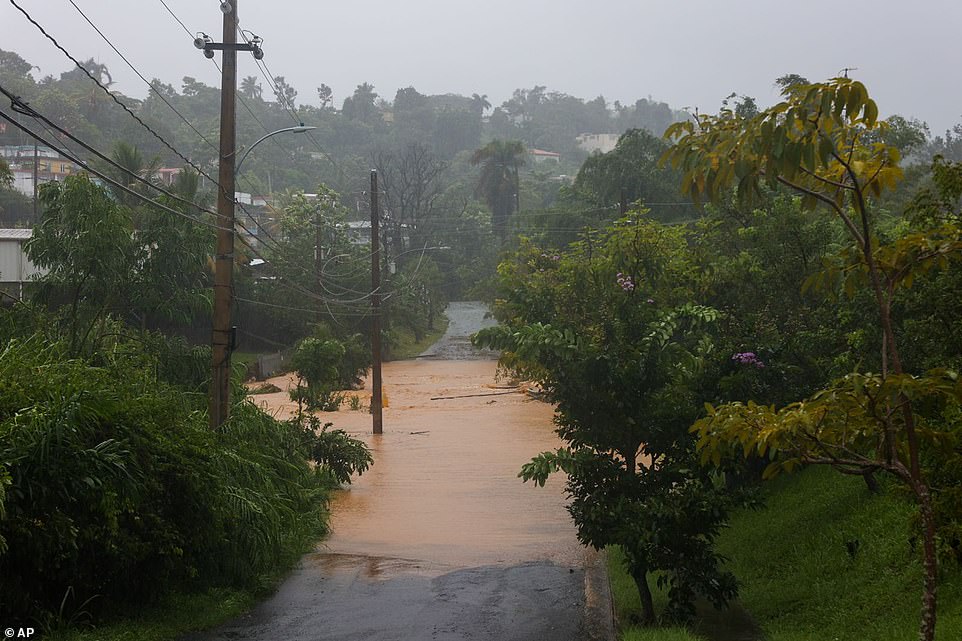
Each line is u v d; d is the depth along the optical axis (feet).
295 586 41.55
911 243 19.29
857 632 28.25
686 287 42.96
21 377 33.40
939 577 29.14
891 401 17.12
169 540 33.30
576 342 33.73
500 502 65.00
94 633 29.99
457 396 139.85
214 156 325.62
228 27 49.11
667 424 33.88
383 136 519.19
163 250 52.60
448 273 293.02
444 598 39.01
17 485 27.96
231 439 47.14
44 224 49.34
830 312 45.68
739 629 32.53
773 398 45.29
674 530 32.04
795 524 42.57
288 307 167.84
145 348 52.47
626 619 35.09
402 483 72.49
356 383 150.61
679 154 18.39
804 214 50.80
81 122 278.67
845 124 18.94
